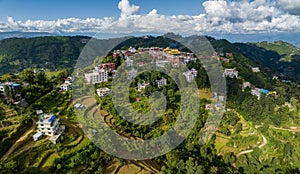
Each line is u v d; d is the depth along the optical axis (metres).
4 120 56.66
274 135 75.81
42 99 75.44
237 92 95.62
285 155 68.69
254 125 79.69
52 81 99.44
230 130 76.69
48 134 54.47
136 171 52.81
